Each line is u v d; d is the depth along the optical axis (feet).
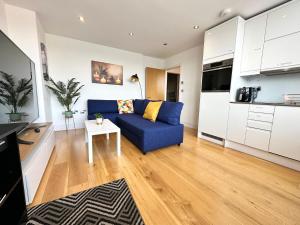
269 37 6.99
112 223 3.32
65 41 10.98
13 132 2.89
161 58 16.67
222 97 8.53
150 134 7.01
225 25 8.18
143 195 4.24
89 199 4.03
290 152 5.97
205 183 4.90
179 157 6.94
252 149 7.38
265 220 3.47
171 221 3.39
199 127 10.12
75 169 5.61
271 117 6.50
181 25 8.94
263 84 8.21
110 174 5.31
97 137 9.78
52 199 4.00
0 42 3.88
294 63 6.26
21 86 5.22
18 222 3.03
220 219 3.47
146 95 15.58
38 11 7.53
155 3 6.83
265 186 4.80
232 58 7.93
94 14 7.80
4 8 6.80
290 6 6.25
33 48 7.61
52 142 7.24
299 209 3.84
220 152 7.68
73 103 11.73
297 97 6.79
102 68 12.71
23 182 3.40
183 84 14.33
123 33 10.19
